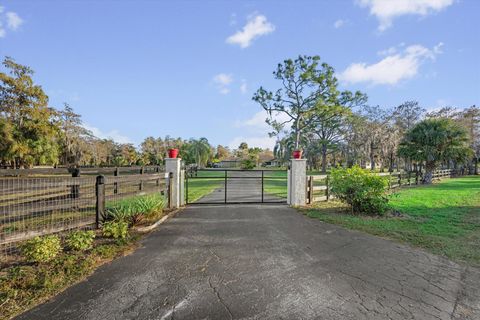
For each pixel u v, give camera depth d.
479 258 3.70
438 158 18.17
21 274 3.00
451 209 7.48
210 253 3.87
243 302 2.52
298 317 2.28
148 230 5.09
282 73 25.30
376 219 6.14
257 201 8.68
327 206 7.75
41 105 26.52
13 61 24.73
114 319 2.24
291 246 4.21
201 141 52.56
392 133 31.14
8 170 3.73
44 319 2.24
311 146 37.91
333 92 24.73
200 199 9.38
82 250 3.83
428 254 3.86
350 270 3.29
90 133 36.72
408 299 2.59
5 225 4.11
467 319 2.26
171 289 2.78
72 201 4.62
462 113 33.28
